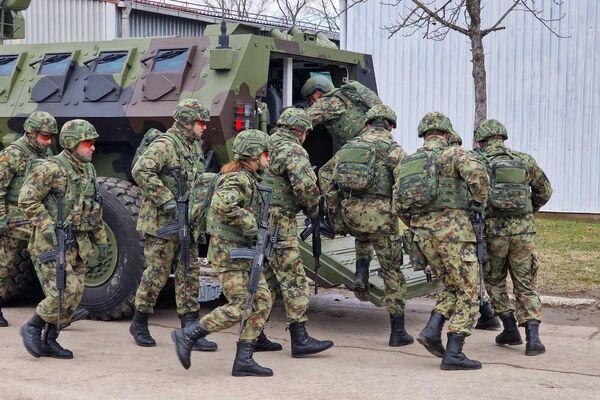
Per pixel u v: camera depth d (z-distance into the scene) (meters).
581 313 12.62
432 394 8.22
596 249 17.42
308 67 13.95
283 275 9.90
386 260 10.71
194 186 9.45
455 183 9.39
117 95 12.53
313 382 8.73
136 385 8.59
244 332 9.01
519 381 8.77
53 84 13.09
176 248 10.53
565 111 22.53
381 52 24.66
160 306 13.51
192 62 12.20
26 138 11.53
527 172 10.29
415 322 12.27
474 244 9.45
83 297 12.09
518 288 10.29
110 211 11.82
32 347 9.73
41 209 9.51
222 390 8.38
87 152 9.81
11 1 15.76
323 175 11.45
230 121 11.67
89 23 29.19
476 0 16.05
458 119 23.88
